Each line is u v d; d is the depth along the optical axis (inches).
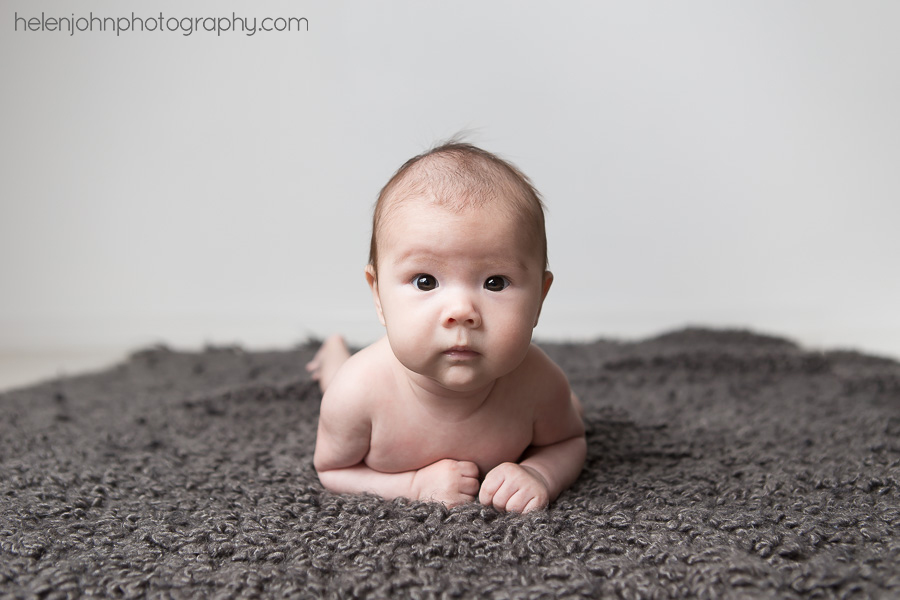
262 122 114.7
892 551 37.4
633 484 47.7
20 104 111.4
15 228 112.8
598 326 118.7
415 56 113.3
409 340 39.0
